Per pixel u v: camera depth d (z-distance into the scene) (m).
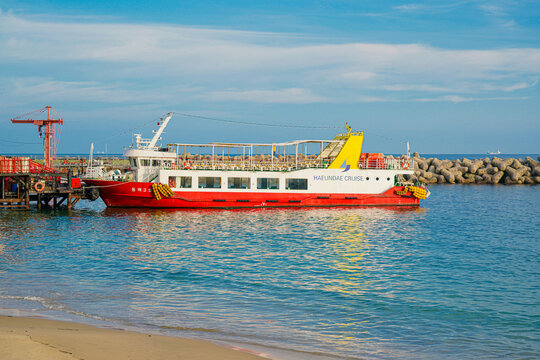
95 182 58.66
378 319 21.58
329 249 38.00
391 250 38.00
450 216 59.44
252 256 35.00
